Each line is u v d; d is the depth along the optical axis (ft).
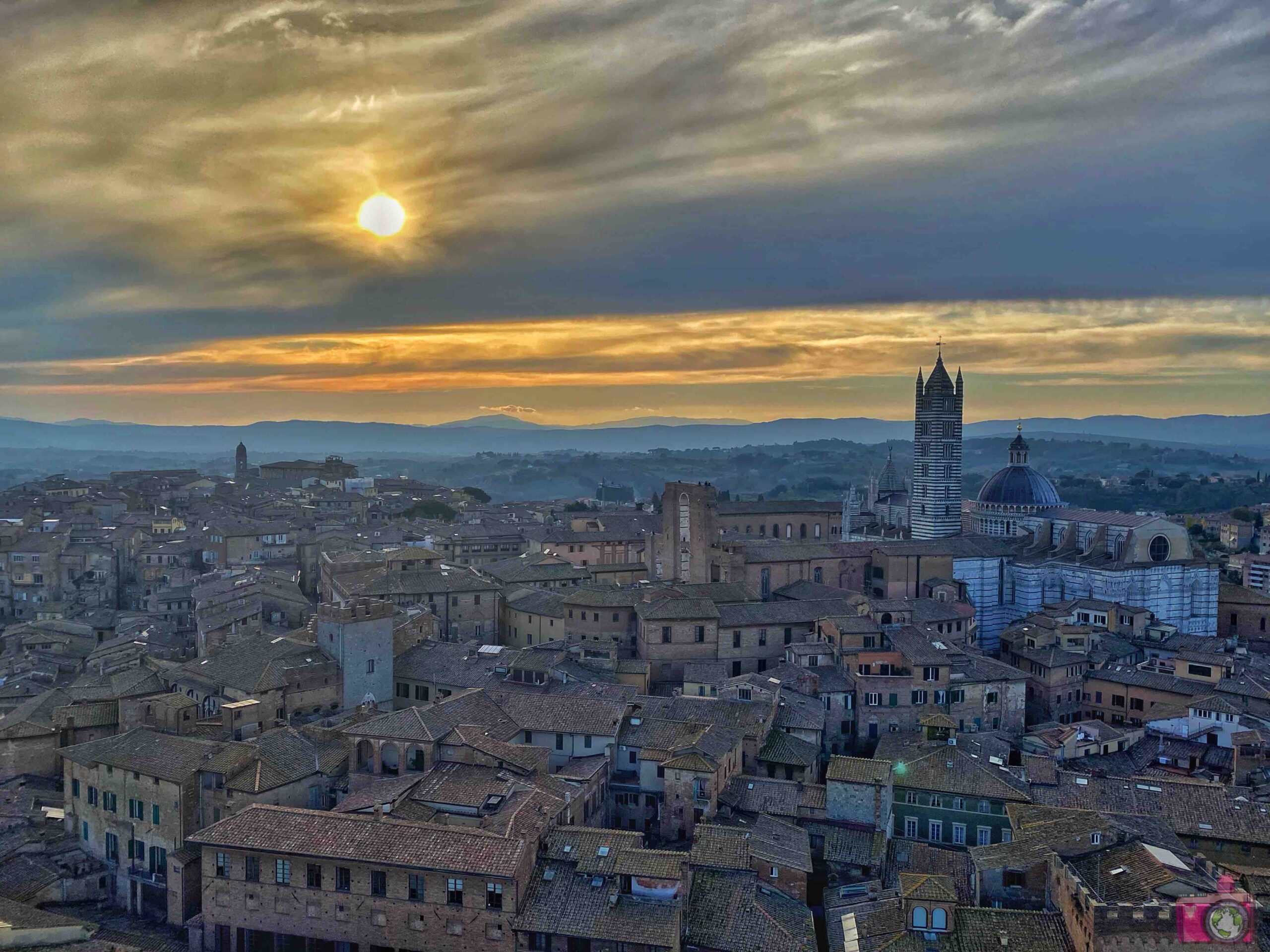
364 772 392.88
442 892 318.24
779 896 347.77
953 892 318.24
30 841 393.29
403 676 511.81
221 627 572.10
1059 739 475.72
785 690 518.78
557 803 361.10
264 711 444.55
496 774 381.40
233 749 388.57
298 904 330.75
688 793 402.31
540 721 437.99
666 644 574.15
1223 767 463.01
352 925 325.62
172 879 362.12
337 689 478.59
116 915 376.48
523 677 496.64
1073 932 296.92
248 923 336.08
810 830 397.60
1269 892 336.90
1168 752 480.64
